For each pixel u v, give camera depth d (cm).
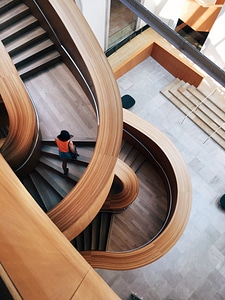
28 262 172
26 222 218
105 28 1092
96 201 461
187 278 868
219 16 877
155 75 1234
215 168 1059
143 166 912
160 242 727
